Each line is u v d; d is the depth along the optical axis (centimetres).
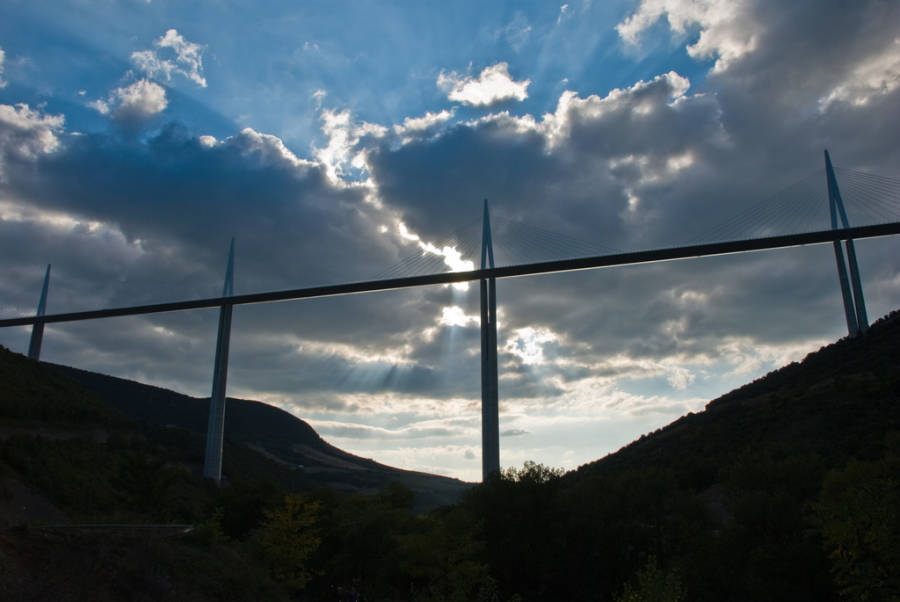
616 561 4569
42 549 1869
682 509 4559
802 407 7644
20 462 4369
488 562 4528
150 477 4778
